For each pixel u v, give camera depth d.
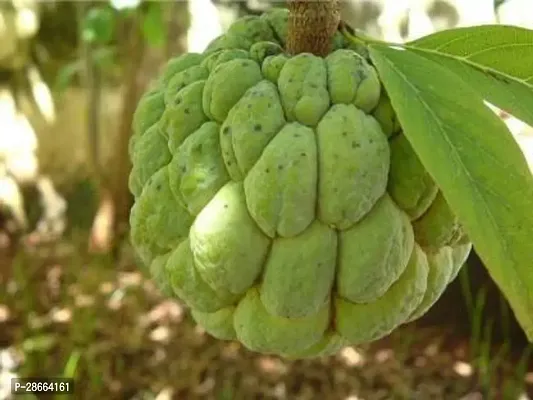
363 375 0.59
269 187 0.17
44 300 0.69
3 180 0.86
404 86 0.17
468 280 0.62
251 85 0.18
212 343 0.62
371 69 0.18
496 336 0.63
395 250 0.17
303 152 0.17
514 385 0.58
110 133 0.87
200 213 0.18
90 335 0.62
